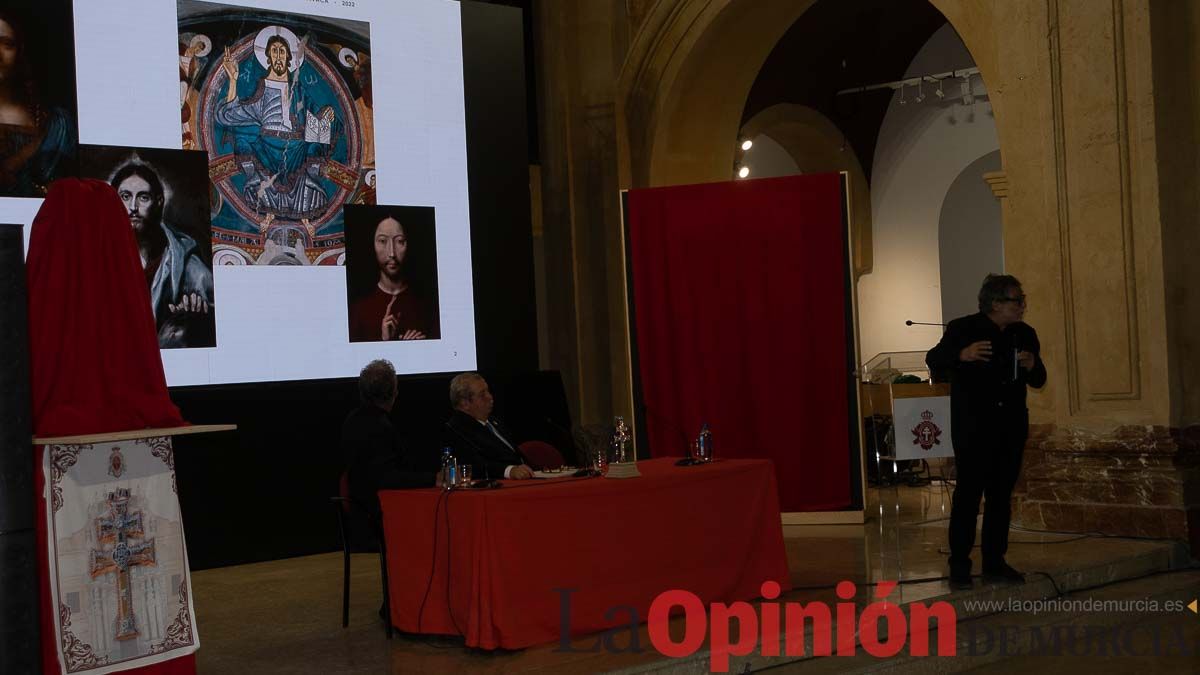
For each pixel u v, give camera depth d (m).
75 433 3.66
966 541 5.66
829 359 7.93
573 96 10.47
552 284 10.59
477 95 8.86
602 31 10.38
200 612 6.06
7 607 3.42
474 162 8.83
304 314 7.93
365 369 5.58
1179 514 6.81
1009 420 5.62
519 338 8.99
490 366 8.84
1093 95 7.28
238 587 6.82
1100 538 7.02
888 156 14.26
